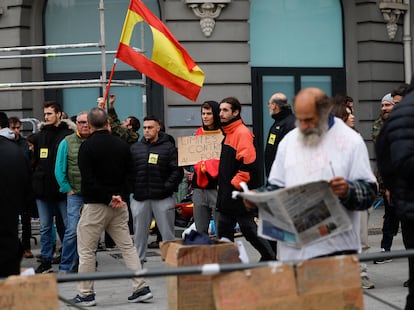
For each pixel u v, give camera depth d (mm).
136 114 16031
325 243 5246
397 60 17281
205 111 9656
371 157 16828
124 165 8352
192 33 15367
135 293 8477
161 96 15836
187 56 10391
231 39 15531
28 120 14133
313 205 5074
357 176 5238
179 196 13484
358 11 16953
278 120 9852
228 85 15570
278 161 5480
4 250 5254
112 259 11195
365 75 16953
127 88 16047
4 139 5422
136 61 10305
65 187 9812
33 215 11383
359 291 4941
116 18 16031
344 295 4918
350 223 5191
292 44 16719
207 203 9656
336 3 16969
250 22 16438
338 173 5227
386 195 9867
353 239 5355
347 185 5055
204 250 5492
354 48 17000
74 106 16234
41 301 4688
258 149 16406
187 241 5781
